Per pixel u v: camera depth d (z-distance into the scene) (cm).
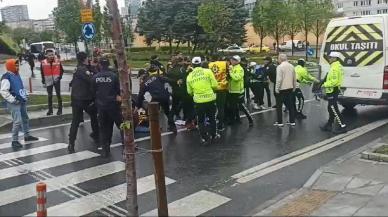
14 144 1010
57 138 1102
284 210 593
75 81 959
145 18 4888
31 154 945
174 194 682
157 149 544
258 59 4247
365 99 1234
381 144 909
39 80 2920
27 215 616
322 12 4694
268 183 721
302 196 650
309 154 891
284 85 1155
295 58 4484
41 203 508
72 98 960
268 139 1034
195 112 1100
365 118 1281
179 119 1281
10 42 6438
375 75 1216
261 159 862
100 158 901
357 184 686
